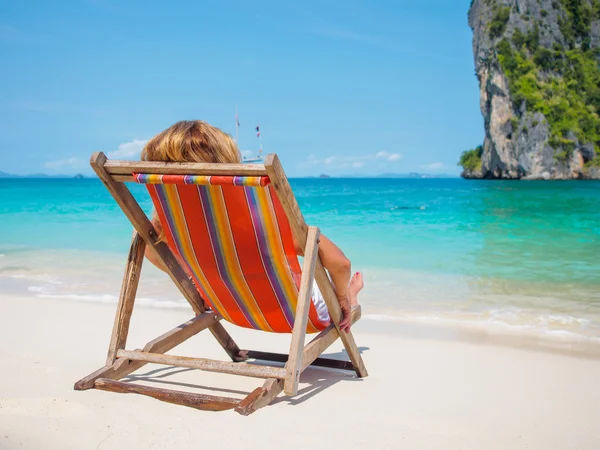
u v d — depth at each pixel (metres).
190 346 3.37
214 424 1.92
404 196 31.34
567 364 3.09
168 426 1.88
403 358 3.20
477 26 94.62
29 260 7.06
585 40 89.75
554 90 86.50
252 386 2.53
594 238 9.62
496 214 15.67
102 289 5.26
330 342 2.49
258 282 2.24
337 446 1.83
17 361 2.72
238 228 2.07
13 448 1.67
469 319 4.21
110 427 1.85
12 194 30.89
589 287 5.44
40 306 4.47
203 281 2.39
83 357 2.97
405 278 5.90
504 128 88.75
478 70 94.12
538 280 5.79
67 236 9.55
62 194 30.45
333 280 2.35
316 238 2.10
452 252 7.86
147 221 2.38
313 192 41.16
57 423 1.87
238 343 3.55
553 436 2.04
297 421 2.04
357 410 2.25
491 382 2.75
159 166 1.98
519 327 3.96
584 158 84.31
